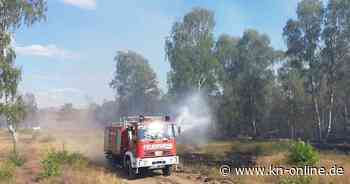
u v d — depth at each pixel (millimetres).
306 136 58156
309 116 58719
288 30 54094
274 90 62906
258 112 61156
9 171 16438
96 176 16203
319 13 52312
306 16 52562
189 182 16969
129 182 17281
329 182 14219
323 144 40344
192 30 56406
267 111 61719
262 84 60812
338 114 59594
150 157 18250
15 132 25062
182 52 55281
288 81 58625
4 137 59438
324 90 55094
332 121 59688
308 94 57750
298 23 53156
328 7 51438
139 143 18141
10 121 24750
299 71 54031
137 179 18109
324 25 51969
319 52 52406
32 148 30812
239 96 62000
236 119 61625
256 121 63344
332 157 24500
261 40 62812
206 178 17469
